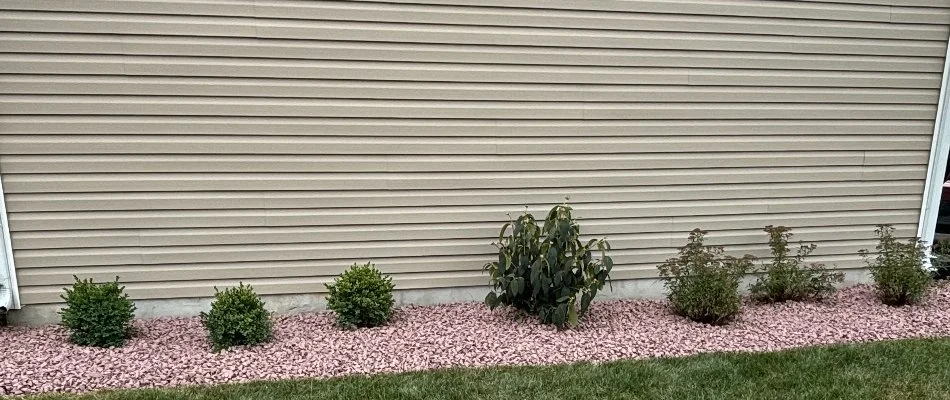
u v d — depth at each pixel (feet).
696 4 13.28
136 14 11.64
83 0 11.42
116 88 11.90
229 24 11.96
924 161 15.16
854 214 15.24
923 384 10.65
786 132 14.39
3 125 11.68
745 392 10.36
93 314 11.42
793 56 13.93
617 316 13.70
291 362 11.15
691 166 14.23
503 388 10.39
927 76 14.58
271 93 12.41
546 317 12.90
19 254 12.41
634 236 14.48
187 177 12.57
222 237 13.03
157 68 11.93
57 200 12.25
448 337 12.35
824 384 10.64
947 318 13.58
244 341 11.75
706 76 13.74
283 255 13.35
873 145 14.83
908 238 14.83
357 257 13.67
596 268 13.19
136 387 10.28
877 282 14.49
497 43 12.86
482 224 13.89
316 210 13.21
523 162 13.62
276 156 12.76
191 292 13.24
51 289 12.73
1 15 11.22
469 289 14.33
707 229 14.71
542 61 13.09
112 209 12.48
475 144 13.35
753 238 14.97
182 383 10.41
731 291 13.01
